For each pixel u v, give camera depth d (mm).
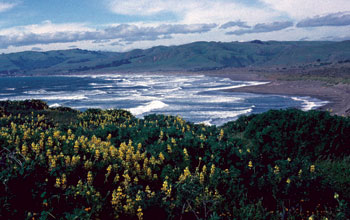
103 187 4859
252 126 11930
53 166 4719
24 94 111938
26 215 3939
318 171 5855
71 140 6180
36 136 6016
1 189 4047
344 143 8828
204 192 5004
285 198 5219
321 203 5391
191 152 6391
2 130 6773
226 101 68625
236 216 4902
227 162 5992
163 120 13328
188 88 117500
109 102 74438
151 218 4516
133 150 6234
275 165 6066
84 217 3840
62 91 124375
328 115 9656
